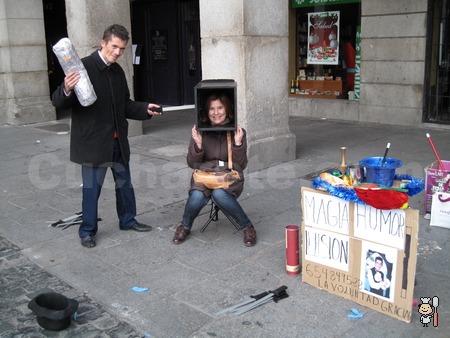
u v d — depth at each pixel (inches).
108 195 226.4
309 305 129.7
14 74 420.8
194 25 497.0
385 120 381.1
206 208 204.7
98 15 325.1
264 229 180.4
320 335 117.2
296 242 143.7
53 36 549.6
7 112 432.1
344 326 120.3
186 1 498.9
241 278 145.3
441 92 354.6
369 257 124.6
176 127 388.8
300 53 437.7
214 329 121.0
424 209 187.9
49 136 372.2
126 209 181.0
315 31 422.9
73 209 210.1
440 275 142.3
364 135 339.9
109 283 145.6
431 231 172.7
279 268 150.3
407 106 367.2
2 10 410.9
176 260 158.7
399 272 119.7
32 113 433.1
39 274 153.0
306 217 135.6
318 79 426.6
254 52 243.6
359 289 128.3
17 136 376.5
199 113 156.1
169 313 128.9
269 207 203.2
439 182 177.9
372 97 384.5
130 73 344.8
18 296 140.2
